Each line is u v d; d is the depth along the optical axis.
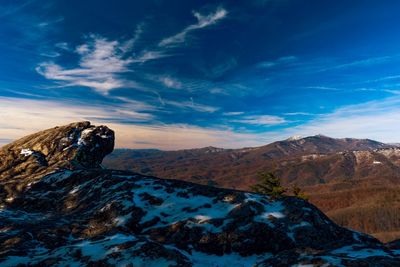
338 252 19.25
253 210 25.53
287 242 22.80
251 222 24.14
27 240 22.70
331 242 22.22
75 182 38.94
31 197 36.44
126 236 22.28
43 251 21.25
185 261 19.12
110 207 27.89
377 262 16.89
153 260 18.70
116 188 32.62
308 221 24.64
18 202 35.56
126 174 37.41
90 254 19.70
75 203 33.34
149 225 25.14
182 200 28.38
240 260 21.61
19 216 30.47
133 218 25.86
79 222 27.09
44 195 36.94
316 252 19.38
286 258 19.34
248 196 27.75
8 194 38.19
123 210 27.06
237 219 24.62
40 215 31.27
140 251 19.48
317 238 23.44
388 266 16.39
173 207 27.34
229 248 22.42
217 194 28.81
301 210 25.73
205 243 22.73
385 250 19.86
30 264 18.97
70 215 29.86
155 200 28.59
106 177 36.50
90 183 37.03
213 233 23.39
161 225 24.98
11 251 20.53
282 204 26.89
